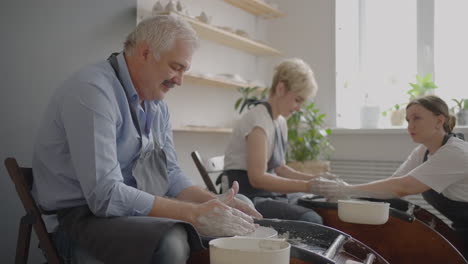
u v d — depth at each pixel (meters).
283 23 4.25
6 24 2.05
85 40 2.42
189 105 3.40
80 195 1.26
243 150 2.24
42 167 1.33
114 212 1.15
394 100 3.91
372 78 4.02
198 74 3.12
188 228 1.04
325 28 4.02
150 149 1.52
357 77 4.09
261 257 0.81
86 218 1.19
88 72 1.30
